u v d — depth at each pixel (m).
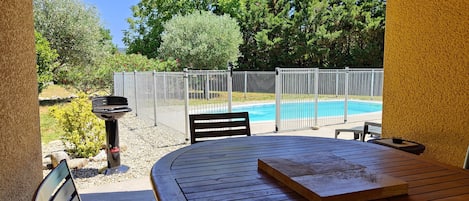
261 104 11.73
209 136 2.76
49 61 10.67
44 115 9.46
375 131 4.45
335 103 9.66
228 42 14.85
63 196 1.24
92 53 12.45
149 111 8.36
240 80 13.03
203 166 1.79
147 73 8.30
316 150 2.13
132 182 3.70
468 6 2.49
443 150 2.73
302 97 7.30
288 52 17.66
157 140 6.16
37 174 2.45
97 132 4.91
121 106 4.38
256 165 1.79
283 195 1.35
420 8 2.89
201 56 14.28
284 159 1.75
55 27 11.78
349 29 17.14
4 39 1.96
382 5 16.94
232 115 2.87
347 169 1.56
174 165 1.81
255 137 2.58
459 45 2.58
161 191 1.42
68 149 4.86
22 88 2.20
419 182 1.49
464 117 2.56
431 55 2.81
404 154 2.01
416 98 2.97
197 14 15.49
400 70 3.14
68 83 12.35
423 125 2.91
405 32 3.06
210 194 1.37
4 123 1.94
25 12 2.28
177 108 6.57
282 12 18.17
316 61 17.50
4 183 1.93
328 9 18.05
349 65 16.94
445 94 2.70
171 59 14.26
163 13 19.73
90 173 4.12
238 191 1.40
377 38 16.61
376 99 11.53
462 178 1.55
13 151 2.05
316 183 1.36
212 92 6.53
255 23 18.12
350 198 1.25
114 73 11.59
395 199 1.30
